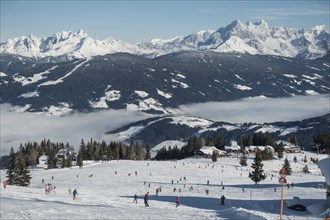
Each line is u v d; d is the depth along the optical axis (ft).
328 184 184.03
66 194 250.98
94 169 485.15
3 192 233.76
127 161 581.53
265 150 627.05
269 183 375.86
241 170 491.72
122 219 133.69
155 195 290.97
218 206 227.20
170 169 476.95
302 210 183.21
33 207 156.87
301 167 549.13
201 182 382.83
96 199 225.15
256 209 189.67
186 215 142.31
